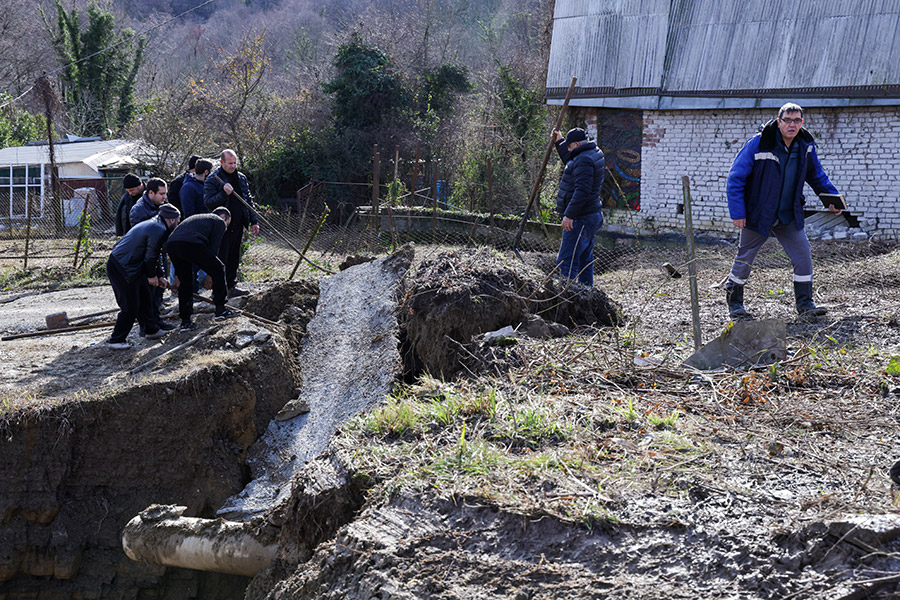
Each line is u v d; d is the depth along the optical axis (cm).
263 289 988
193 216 834
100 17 3709
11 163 2523
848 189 1403
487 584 296
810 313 656
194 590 652
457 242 1502
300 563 399
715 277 957
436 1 3528
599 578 285
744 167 649
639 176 1552
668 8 1521
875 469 349
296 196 2795
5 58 3750
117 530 654
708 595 267
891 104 1334
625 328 691
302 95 3002
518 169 2372
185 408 684
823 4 1408
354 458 408
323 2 4859
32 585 638
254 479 700
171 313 916
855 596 253
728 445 386
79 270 1395
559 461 368
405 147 2661
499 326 687
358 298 875
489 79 2905
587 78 1555
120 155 2580
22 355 786
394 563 317
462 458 383
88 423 651
